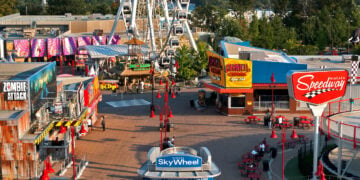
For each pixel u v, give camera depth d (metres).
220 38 153.50
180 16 100.19
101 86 89.31
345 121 44.22
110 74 97.19
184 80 96.25
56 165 46.06
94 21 155.50
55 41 117.38
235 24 154.75
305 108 68.25
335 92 41.09
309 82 40.28
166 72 94.31
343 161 45.38
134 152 51.34
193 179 35.41
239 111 68.19
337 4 193.00
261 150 47.81
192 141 55.12
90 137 57.28
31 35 136.25
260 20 161.62
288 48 140.88
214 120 65.56
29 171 40.78
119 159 48.97
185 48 96.56
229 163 47.22
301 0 195.50
